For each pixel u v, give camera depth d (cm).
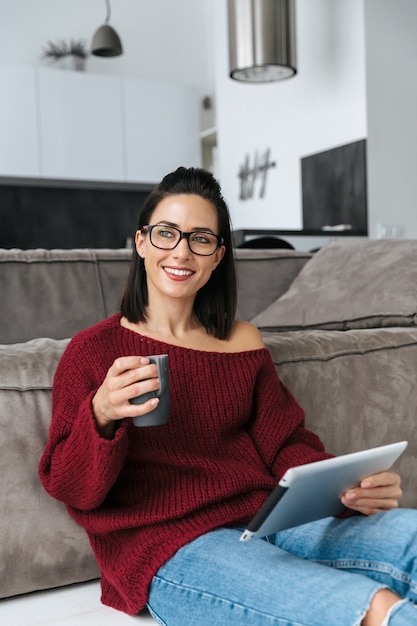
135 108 614
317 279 242
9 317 210
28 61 627
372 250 239
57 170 586
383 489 123
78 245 632
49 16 635
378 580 119
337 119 481
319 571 110
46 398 145
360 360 179
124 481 132
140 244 141
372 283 221
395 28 463
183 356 136
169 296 138
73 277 221
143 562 123
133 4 669
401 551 117
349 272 234
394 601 102
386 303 210
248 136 579
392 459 122
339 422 175
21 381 144
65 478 122
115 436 116
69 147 590
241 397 138
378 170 461
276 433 142
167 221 135
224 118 609
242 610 110
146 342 136
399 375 184
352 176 468
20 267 216
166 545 122
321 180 496
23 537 143
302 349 173
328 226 492
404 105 468
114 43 543
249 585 111
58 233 624
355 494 122
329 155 488
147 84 618
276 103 542
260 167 566
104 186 621
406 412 184
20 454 142
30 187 612
